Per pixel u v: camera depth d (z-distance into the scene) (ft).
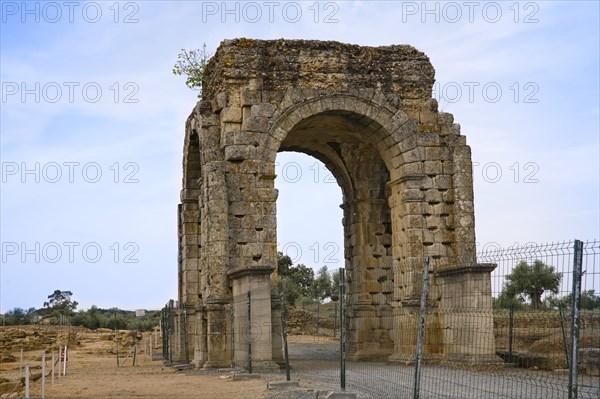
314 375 107.14
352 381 96.17
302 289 361.10
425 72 133.59
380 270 152.76
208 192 124.26
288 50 129.90
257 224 124.36
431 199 129.08
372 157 152.46
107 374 131.54
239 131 125.90
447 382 90.22
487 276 112.06
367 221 153.69
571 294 49.01
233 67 127.75
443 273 119.85
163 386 100.37
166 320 167.22
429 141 130.72
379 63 132.57
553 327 125.80
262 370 113.19
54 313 426.10
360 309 150.61
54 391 100.37
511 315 113.80
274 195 125.29
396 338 129.49
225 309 122.01
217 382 102.06
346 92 129.39
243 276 116.26
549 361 105.50
